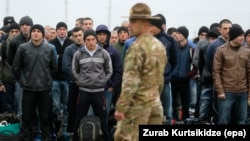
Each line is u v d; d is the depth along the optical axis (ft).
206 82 112.16
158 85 70.23
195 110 122.52
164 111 100.01
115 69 101.86
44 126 99.50
